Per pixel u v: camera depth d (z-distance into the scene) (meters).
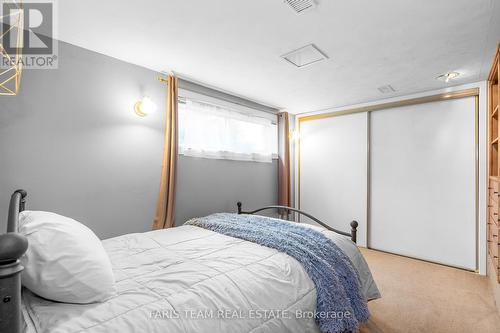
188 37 2.07
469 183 3.11
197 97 3.17
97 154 2.34
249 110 3.86
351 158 4.07
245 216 2.65
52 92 2.10
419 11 1.70
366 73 2.78
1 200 1.87
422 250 3.42
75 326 0.87
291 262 1.56
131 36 2.06
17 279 0.58
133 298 1.07
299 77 2.92
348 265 1.75
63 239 1.02
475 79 2.95
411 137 3.54
